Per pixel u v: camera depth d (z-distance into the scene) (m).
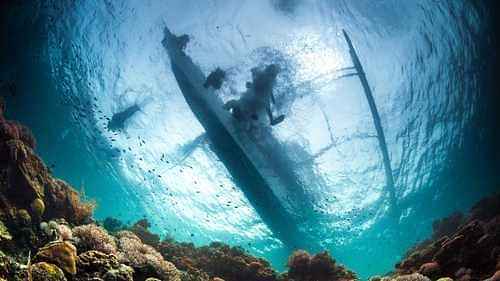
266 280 10.02
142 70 17.62
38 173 8.02
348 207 18.83
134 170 19.36
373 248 19.52
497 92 15.42
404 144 18.69
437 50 16.08
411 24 16.06
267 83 14.06
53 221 7.17
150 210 20.30
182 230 20.20
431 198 19.38
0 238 6.05
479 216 11.53
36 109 17.06
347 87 17.84
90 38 16.27
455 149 17.88
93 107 17.81
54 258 5.68
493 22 13.89
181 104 18.03
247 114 14.60
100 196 20.17
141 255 7.11
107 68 17.23
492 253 7.88
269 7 16.78
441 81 16.64
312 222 17.70
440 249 8.53
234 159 16.19
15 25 14.22
